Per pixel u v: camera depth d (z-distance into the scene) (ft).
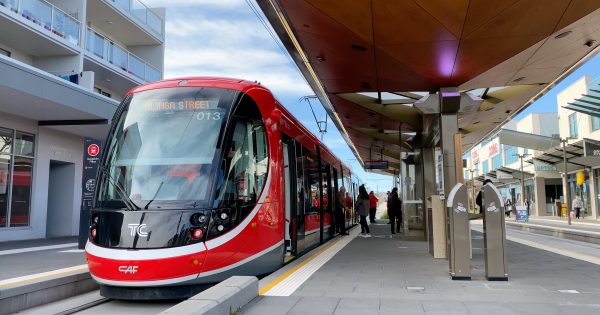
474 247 45.93
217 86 28.60
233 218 25.94
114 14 82.17
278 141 31.22
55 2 72.13
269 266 28.81
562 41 35.17
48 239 58.18
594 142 98.99
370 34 33.71
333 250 42.39
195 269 23.75
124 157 26.71
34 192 60.23
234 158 26.89
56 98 50.70
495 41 34.32
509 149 203.92
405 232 57.00
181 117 27.43
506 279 25.76
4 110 54.54
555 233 68.23
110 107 60.85
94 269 23.97
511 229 80.64
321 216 47.09
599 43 36.70
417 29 32.55
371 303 20.24
